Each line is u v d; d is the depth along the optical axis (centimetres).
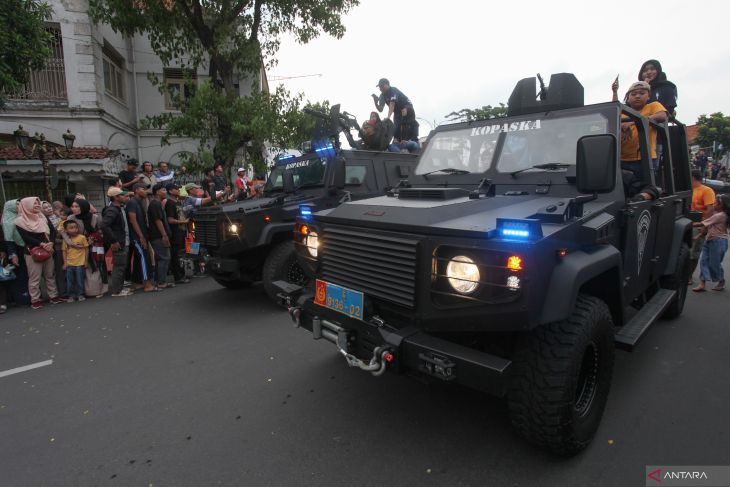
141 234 695
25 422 312
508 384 228
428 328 242
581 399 262
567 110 331
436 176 376
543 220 237
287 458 261
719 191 1434
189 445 278
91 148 1251
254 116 1141
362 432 285
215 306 608
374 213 276
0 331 526
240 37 1249
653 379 351
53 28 1246
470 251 222
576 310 242
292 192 605
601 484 232
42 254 628
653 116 396
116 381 376
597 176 233
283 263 552
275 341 459
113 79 1461
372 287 267
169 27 1162
